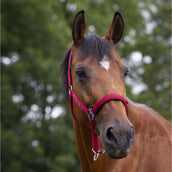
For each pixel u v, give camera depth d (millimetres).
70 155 12656
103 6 15023
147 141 3160
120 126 2564
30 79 13461
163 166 3018
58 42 12609
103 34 12758
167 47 17938
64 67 3354
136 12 15383
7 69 12875
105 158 3203
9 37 13031
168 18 19484
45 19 12922
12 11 13328
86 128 3182
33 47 13164
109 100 2746
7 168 13234
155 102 12570
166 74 18000
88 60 2902
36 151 12852
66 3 14203
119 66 2924
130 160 3084
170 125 3412
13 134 12766
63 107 13156
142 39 16312
